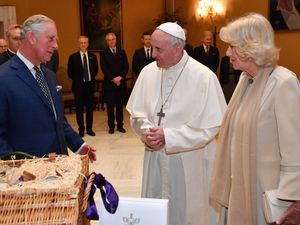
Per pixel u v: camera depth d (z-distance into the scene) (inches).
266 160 59.4
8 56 147.6
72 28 430.6
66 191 39.6
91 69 271.0
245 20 60.4
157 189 89.6
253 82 62.2
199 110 85.7
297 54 315.9
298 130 55.8
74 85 269.0
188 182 87.0
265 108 59.1
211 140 88.4
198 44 402.6
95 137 267.9
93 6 430.3
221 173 68.7
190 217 87.3
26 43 79.0
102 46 435.2
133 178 180.9
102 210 43.1
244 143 60.8
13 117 78.0
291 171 55.7
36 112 79.4
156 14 441.1
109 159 212.5
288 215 56.4
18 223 37.6
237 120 63.5
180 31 84.7
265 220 61.2
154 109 90.0
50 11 423.5
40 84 82.1
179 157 86.9
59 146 83.7
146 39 290.7
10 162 50.7
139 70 292.5
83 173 46.6
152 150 87.8
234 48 61.4
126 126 305.4
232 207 63.6
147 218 41.8
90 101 272.4
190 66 89.3
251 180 60.7
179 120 86.7
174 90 88.7
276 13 323.3
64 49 431.2
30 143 79.3
